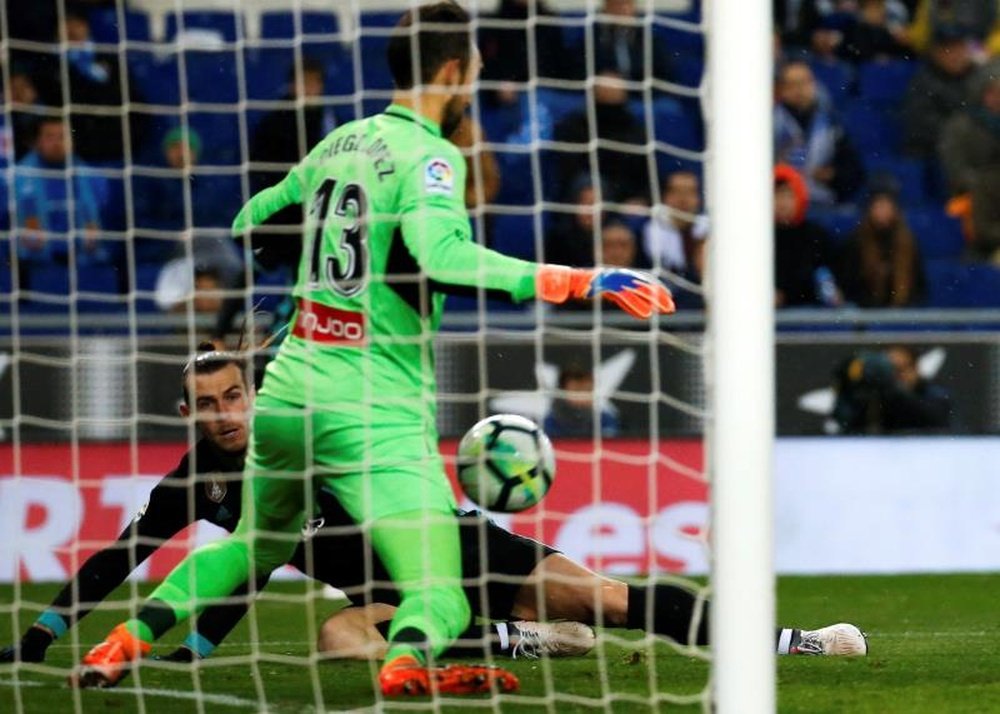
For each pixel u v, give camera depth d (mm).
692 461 30281
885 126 39062
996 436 31250
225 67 36062
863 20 39375
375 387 16344
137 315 31875
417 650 15609
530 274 15898
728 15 13562
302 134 18641
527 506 17016
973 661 18969
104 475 30031
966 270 38375
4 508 29984
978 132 38812
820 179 37438
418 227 16031
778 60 39344
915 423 31281
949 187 38750
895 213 34875
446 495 16391
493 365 30203
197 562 17047
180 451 30266
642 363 30344
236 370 17500
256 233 18578
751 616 13391
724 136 13562
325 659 18594
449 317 30281
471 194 32906
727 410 13508
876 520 31016
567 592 17000
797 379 31141
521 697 16016
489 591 17250
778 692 16719
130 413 30156
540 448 17031
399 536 16031
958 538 31109
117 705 15930
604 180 34188
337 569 18078
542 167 34281
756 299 13523
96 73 34719
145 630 16688
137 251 33656
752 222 13531
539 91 34531
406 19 16781
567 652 18688
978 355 31266
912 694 16625
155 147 35125
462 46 16766
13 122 33594
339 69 35938
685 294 32469
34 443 30031
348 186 16562
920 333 31234
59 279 33312
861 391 31141
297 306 16812
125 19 36219
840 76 39281
